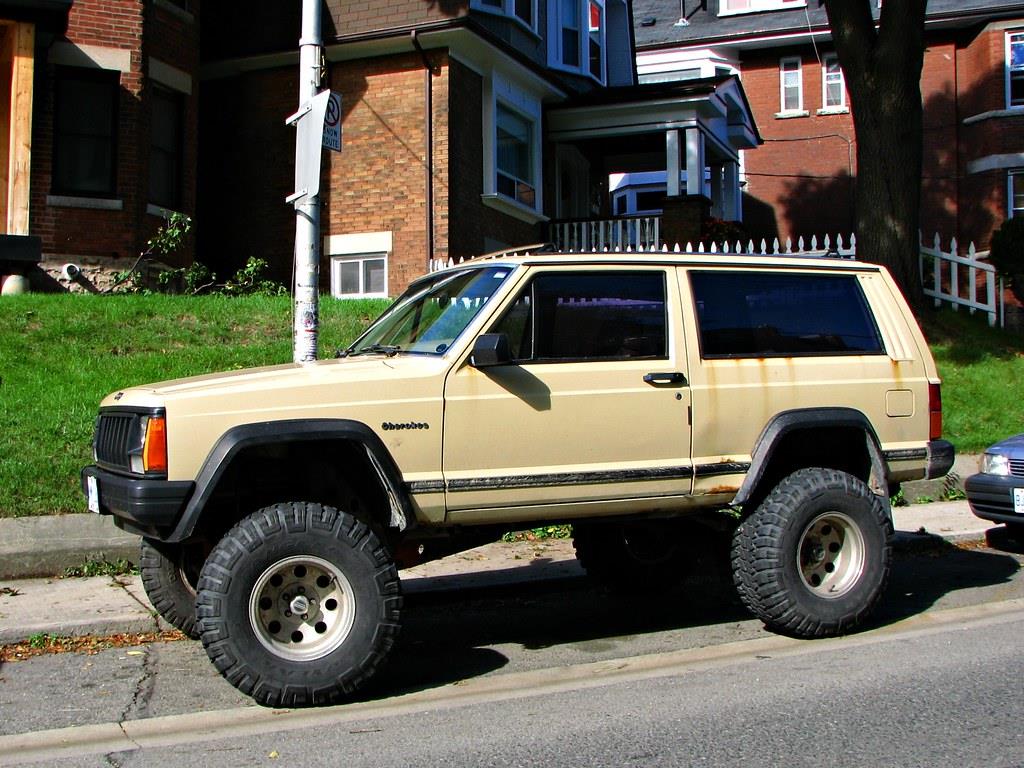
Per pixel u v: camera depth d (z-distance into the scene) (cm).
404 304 678
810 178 2908
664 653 628
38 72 1538
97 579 785
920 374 685
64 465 866
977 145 2686
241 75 1920
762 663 595
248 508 602
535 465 580
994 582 800
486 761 448
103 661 621
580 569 837
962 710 504
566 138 2161
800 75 2930
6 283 1448
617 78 2702
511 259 607
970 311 1742
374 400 548
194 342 1204
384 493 567
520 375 579
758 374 635
